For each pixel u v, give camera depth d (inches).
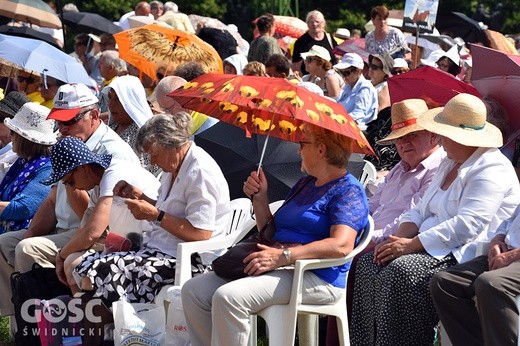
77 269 373.4
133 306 362.0
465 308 327.0
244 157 432.8
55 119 427.5
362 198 336.2
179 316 349.4
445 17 1141.1
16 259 417.1
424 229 363.6
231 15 1931.6
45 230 437.7
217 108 369.7
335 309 339.9
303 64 831.7
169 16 897.5
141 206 370.0
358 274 362.0
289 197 348.2
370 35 814.5
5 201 467.5
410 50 827.4
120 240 385.7
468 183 352.8
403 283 342.3
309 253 327.3
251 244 338.0
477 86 410.0
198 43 652.1
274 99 318.0
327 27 1843.0
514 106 399.9
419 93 443.8
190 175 376.2
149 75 665.0
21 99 531.8
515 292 312.8
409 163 392.8
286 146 433.1
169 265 373.4
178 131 377.4
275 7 1457.9
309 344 366.6
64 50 876.0
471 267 332.2
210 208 375.6
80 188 402.0
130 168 398.3
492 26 1699.1
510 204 354.6
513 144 401.7
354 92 641.0
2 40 656.4
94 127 437.4
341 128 318.0
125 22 1058.7
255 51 732.7
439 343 380.8
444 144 362.6
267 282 326.3
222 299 322.3
